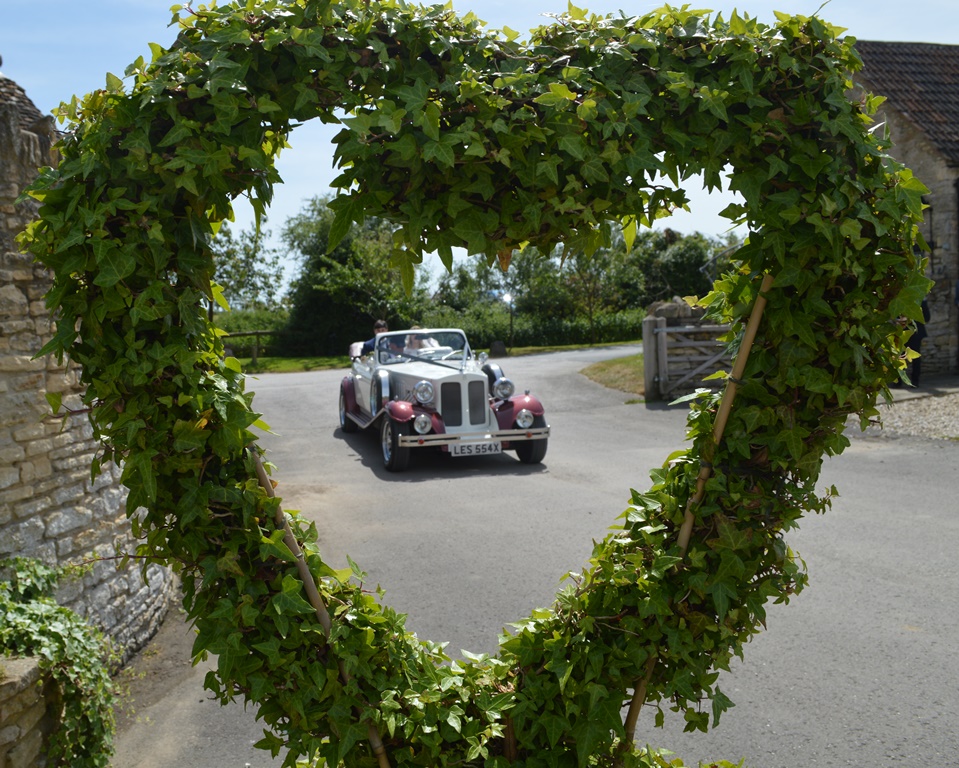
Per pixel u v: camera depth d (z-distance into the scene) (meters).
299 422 14.38
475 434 9.66
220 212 1.94
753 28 2.03
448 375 10.09
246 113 1.86
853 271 2.02
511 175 1.98
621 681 2.19
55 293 1.88
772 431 2.11
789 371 2.06
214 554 2.00
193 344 1.98
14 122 4.64
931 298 14.03
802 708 3.84
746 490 2.14
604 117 1.96
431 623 5.08
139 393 1.90
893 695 3.90
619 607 2.15
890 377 2.15
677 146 2.00
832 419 2.12
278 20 1.91
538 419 9.99
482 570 6.09
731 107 2.05
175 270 1.94
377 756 2.12
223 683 2.01
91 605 4.81
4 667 3.28
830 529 6.61
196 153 1.81
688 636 2.13
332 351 36.72
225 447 1.94
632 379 16.83
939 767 3.29
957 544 6.07
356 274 35.75
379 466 10.32
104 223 1.84
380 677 2.12
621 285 40.56
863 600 5.09
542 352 30.27
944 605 4.95
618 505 7.92
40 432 4.65
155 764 3.70
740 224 2.20
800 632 4.67
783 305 2.06
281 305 38.28
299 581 1.98
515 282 39.44
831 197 2.00
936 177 13.84
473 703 2.23
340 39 1.89
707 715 2.21
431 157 1.82
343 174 1.93
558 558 6.31
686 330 14.54
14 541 4.44
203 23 1.93
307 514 7.95
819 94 2.05
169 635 5.46
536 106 1.95
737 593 2.16
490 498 8.40
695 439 2.28
